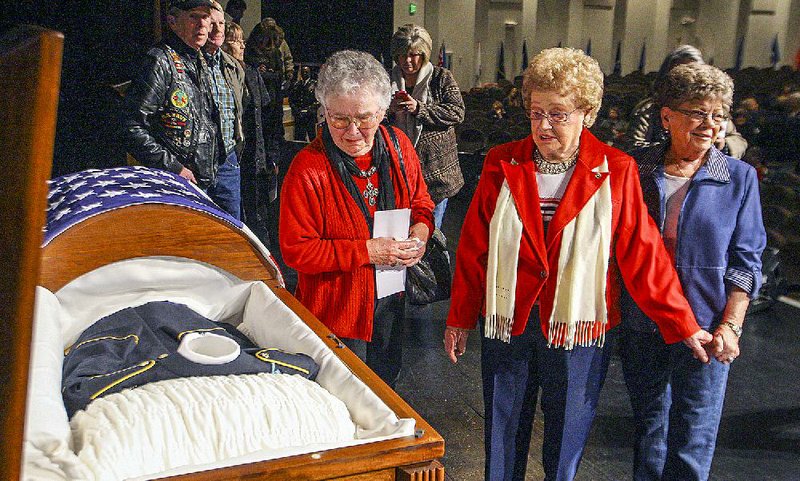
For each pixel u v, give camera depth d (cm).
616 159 223
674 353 243
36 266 74
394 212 253
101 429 152
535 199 223
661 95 235
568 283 222
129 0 732
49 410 151
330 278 254
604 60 2180
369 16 1436
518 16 1998
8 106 73
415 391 383
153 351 197
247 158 525
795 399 388
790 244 614
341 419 169
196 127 391
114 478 146
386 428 165
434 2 1858
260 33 851
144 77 375
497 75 2012
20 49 73
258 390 169
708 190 235
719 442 343
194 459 154
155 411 158
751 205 237
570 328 222
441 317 481
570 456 237
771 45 2297
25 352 75
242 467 146
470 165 858
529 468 315
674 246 238
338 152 248
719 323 240
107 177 245
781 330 475
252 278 241
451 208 784
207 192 432
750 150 678
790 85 1339
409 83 453
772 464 327
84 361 186
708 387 243
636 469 261
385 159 255
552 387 232
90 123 727
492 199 231
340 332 255
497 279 228
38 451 139
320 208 248
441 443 159
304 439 163
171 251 227
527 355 235
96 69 731
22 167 73
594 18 2139
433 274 277
